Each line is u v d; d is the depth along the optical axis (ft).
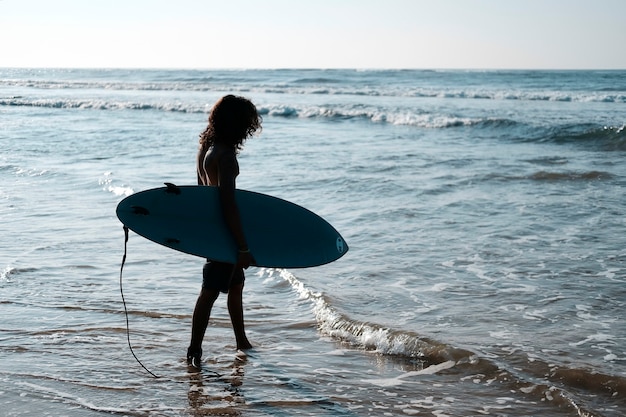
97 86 200.95
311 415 11.96
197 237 13.10
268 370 14.01
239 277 14.78
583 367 13.50
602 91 139.44
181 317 17.07
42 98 134.41
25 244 24.44
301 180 37.70
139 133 65.98
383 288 19.33
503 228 26.45
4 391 12.69
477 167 42.34
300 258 13.61
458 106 100.42
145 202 13.33
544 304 17.74
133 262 22.30
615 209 29.50
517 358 14.17
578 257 22.25
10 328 16.22
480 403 12.43
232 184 13.14
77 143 57.21
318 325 16.75
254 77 243.19
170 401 12.44
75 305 17.94
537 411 12.07
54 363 14.12
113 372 13.74
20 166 43.01
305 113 88.94
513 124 67.62
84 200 32.53
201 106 102.73
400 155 48.93
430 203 31.37
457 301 18.08
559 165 42.93
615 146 54.49
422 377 13.65
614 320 16.48
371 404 12.43
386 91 141.28
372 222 27.68
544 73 232.53
